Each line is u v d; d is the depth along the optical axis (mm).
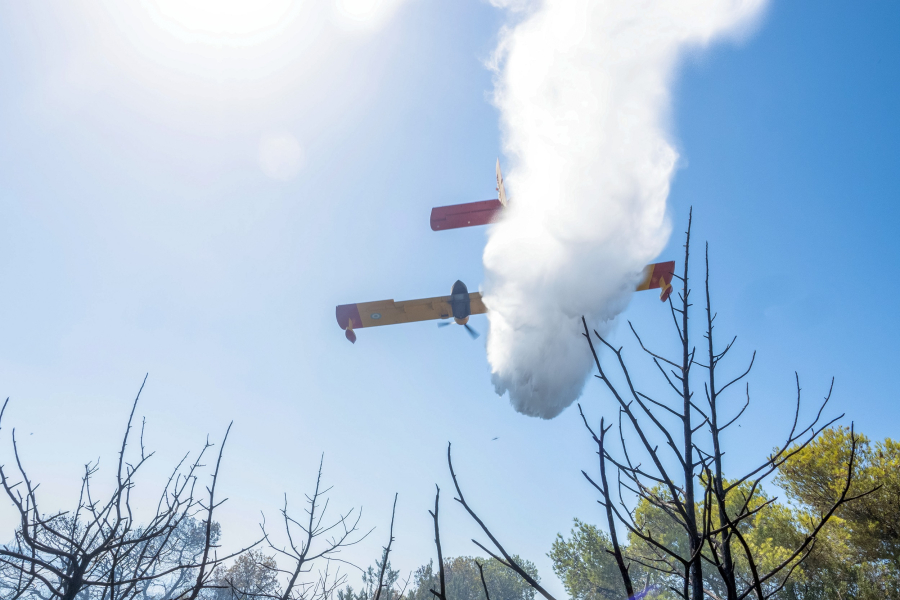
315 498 6418
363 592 6254
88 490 3766
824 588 13609
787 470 15781
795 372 2352
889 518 13430
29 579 3361
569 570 21000
